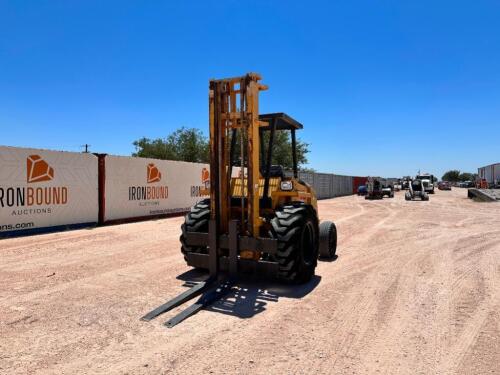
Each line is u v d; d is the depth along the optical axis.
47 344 3.82
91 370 3.31
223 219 6.06
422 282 6.24
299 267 5.80
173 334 4.09
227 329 4.23
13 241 10.12
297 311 4.84
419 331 4.23
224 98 5.80
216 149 5.77
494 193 36.69
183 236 6.44
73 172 12.72
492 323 4.47
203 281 6.12
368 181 39.16
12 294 5.44
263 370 3.33
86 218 13.20
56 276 6.46
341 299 5.34
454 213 20.28
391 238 11.07
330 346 3.84
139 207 15.39
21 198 11.15
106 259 7.84
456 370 3.38
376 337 4.07
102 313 4.69
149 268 7.06
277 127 7.02
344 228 13.55
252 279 6.28
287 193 6.00
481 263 7.68
